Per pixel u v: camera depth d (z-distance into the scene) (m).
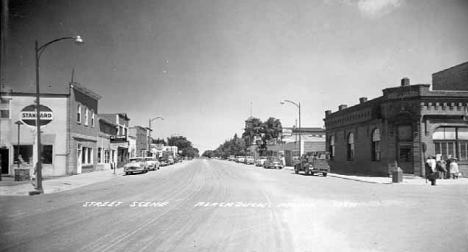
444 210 11.63
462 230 8.61
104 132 40.62
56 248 7.03
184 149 162.25
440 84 36.03
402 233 8.29
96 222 9.59
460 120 28.89
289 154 62.06
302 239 7.72
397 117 29.62
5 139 27.92
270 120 87.25
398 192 17.67
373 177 30.09
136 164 34.66
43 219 10.09
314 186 21.16
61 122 29.36
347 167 38.38
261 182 23.95
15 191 17.98
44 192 18.12
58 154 29.25
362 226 9.05
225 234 8.17
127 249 6.93
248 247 7.09
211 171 40.59
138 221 9.71
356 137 36.22
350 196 15.71
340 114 40.34
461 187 21.00
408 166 29.20
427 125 28.67
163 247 7.08
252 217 10.28
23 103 28.34
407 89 29.34
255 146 100.31
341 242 7.48
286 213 10.98
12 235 8.11
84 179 26.19
